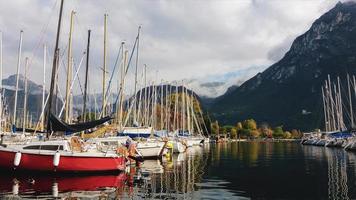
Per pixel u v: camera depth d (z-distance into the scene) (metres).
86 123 32.91
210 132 152.38
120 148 36.22
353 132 93.94
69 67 39.56
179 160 50.47
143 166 41.41
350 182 28.80
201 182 29.00
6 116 53.56
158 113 98.69
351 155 59.75
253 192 24.53
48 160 30.81
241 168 39.59
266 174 34.25
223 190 25.39
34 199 21.84
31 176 30.56
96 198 22.38
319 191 24.86
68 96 39.44
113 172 33.09
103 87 48.31
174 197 22.84
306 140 125.69
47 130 32.69
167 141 53.94
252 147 99.25
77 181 28.78
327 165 42.75
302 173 35.00
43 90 50.31
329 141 96.06
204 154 64.75
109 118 34.12
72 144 32.03
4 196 22.59
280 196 23.28
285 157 56.44
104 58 48.53
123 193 24.06
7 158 30.59
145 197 22.77
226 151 75.69
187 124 115.06
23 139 34.44
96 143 35.94
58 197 22.50
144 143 49.69
